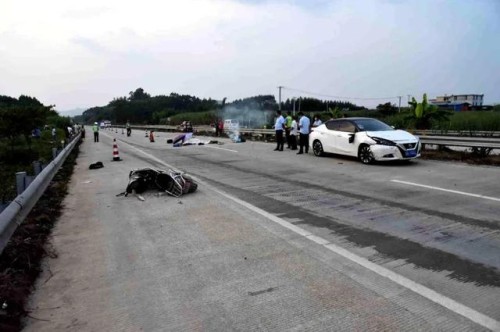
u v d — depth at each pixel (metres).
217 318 3.23
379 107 48.00
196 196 7.96
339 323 3.08
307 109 89.81
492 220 5.69
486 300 3.37
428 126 21.84
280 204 7.07
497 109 38.81
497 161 11.64
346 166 11.87
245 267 4.23
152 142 28.92
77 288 3.87
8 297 3.39
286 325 3.09
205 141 24.97
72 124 67.75
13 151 17.75
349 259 4.36
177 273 4.14
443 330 2.95
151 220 6.24
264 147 20.08
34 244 4.84
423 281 3.76
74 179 10.96
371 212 6.34
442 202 6.87
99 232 5.70
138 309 3.42
